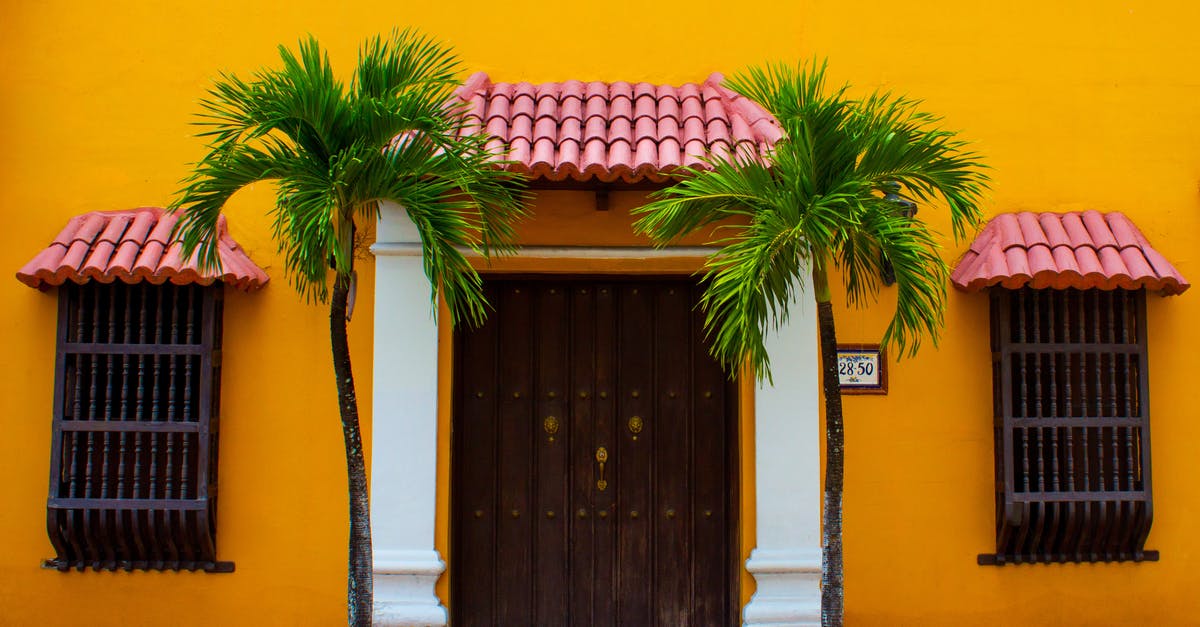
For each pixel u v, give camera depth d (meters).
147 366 5.92
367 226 6.04
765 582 5.88
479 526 6.32
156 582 5.94
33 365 6.02
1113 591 6.15
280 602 5.96
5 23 6.19
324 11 6.29
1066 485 6.00
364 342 6.07
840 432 4.79
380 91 4.89
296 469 6.01
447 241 4.74
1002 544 6.06
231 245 5.97
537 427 6.38
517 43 6.36
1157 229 6.35
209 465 5.84
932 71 6.37
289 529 5.98
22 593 5.92
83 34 6.21
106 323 5.91
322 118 4.51
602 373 6.42
